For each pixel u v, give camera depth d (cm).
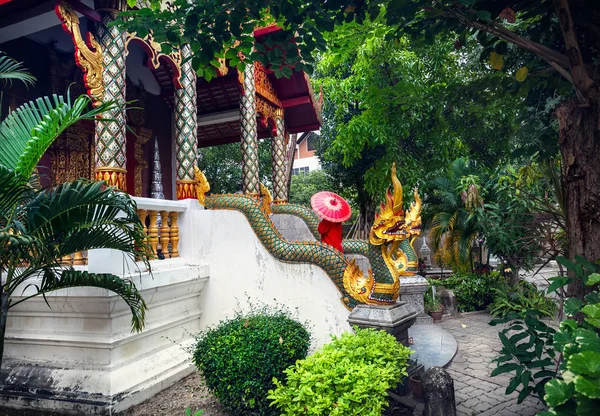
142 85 1112
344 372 357
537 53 381
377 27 481
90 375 493
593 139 344
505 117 1022
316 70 1401
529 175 665
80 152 962
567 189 363
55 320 536
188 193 693
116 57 584
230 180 2069
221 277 660
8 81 789
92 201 380
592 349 229
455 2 378
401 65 1084
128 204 408
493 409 484
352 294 551
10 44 798
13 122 387
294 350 448
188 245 679
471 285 1070
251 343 441
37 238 349
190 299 655
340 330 565
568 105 360
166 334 600
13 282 393
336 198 697
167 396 523
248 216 649
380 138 1131
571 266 327
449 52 1126
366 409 331
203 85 1100
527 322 388
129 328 531
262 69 1059
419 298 876
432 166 1253
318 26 424
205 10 405
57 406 483
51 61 873
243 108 920
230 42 448
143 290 542
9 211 372
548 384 232
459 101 508
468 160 1195
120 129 580
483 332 856
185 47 711
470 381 573
